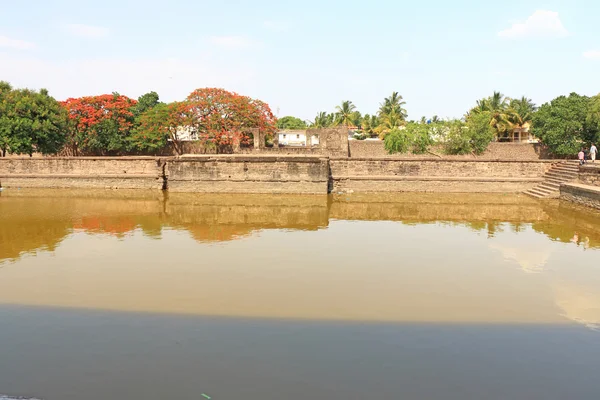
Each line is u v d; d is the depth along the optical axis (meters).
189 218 15.79
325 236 12.95
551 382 5.16
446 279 9.00
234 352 5.77
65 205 18.75
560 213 17.34
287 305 7.46
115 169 25.27
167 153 38.75
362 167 24.50
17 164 25.55
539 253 11.16
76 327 6.55
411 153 34.97
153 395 4.79
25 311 7.16
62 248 11.31
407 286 8.54
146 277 8.94
